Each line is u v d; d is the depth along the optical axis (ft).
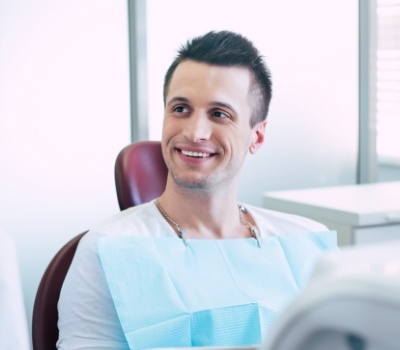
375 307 0.93
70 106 7.84
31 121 7.64
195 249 3.72
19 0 7.49
